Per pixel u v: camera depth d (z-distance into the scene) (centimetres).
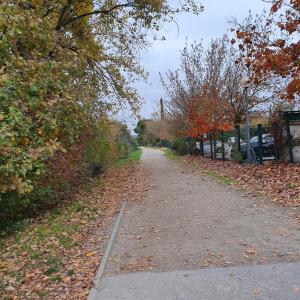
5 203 1218
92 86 2020
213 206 1155
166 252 763
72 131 1196
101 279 645
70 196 1694
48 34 1166
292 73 1672
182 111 3416
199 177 1898
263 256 689
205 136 3134
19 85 921
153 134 8869
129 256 762
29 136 920
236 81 2723
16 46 1062
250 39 1748
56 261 768
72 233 990
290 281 568
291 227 854
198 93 3014
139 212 1198
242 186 1427
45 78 1027
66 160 1588
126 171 2736
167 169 2606
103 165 2703
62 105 1083
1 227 1255
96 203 1464
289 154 1812
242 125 2848
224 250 739
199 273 630
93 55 2072
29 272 725
